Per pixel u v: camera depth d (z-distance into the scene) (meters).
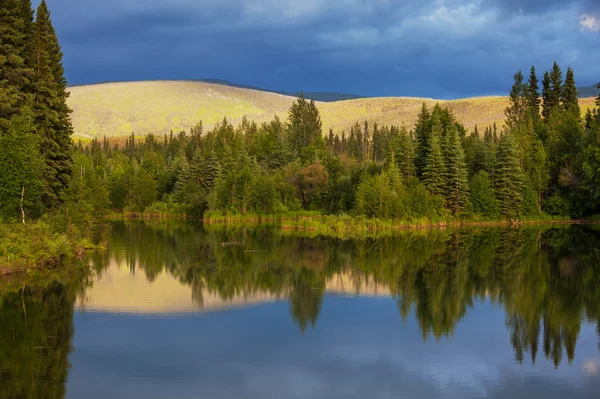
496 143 101.50
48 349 22.80
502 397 18.22
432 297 32.97
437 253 52.25
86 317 27.92
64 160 57.25
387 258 48.94
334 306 30.80
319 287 36.09
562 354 22.48
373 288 35.66
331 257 49.81
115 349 22.83
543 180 96.62
